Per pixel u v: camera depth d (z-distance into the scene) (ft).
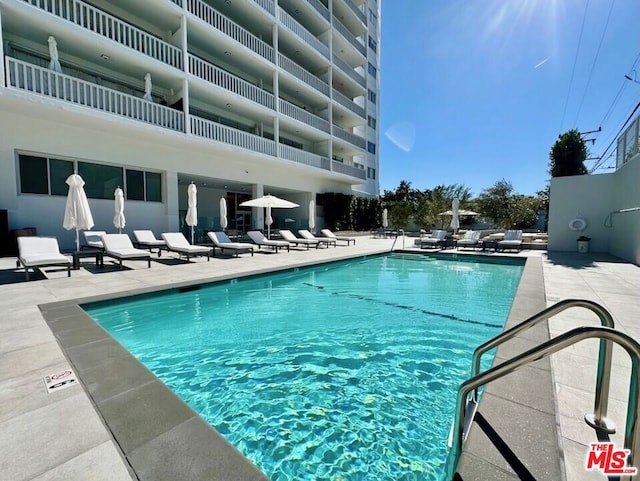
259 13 47.93
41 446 5.32
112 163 35.88
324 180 69.87
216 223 57.41
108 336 10.23
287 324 15.58
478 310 17.94
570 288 18.07
